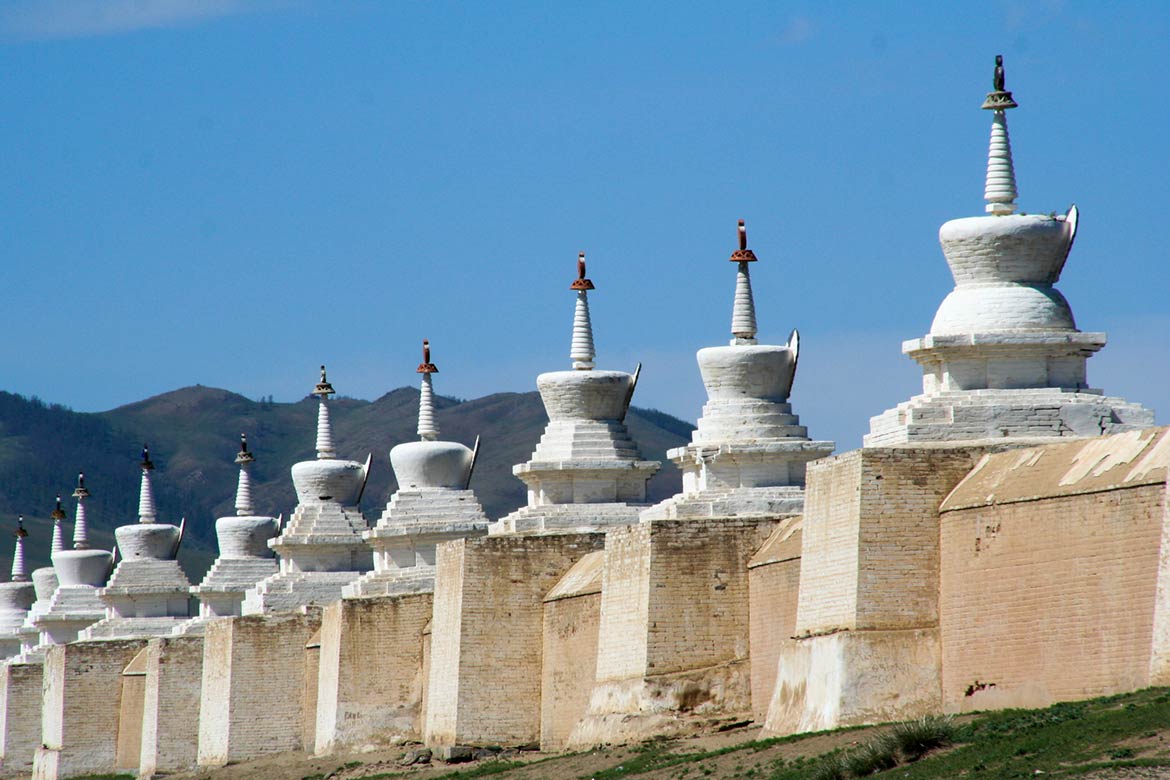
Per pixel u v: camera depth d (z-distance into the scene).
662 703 178.50
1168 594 130.00
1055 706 136.00
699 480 191.12
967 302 161.12
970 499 148.62
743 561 180.62
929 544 152.12
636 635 181.88
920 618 151.62
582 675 198.00
